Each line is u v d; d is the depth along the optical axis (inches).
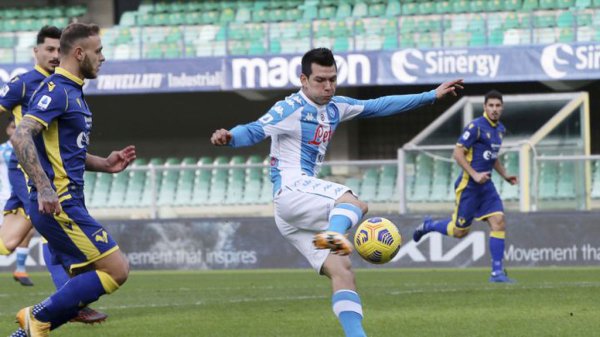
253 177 2094.0
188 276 1766.7
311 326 944.9
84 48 730.8
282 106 758.5
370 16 2662.4
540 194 1937.7
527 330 890.1
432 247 1929.1
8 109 970.7
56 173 724.0
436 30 2549.2
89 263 732.7
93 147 2965.1
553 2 2583.7
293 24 2632.9
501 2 2605.8
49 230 727.1
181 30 2652.6
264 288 1428.4
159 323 987.3
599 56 2240.4
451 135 1996.8
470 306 1091.3
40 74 971.9
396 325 936.9
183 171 2094.0
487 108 1471.5
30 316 725.9
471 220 1505.9
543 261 1894.7
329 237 632.4
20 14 2878.9
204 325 965.8
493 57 2288.4
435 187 1979.6
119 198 2166.6
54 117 714.2
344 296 712.4
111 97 2945.4
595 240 1881.2
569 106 1980.8
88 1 2913.4
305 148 767.1
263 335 886.4
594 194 1914.4
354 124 2817.4
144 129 2947.8
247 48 2571.4
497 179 2007.9
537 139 1968.5
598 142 2733.8
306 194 742.5
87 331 930.7
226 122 2910.9
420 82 2310.5
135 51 2620.6
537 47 2272.4
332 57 761.6
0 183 1649.9
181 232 2015.3
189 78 2412.6
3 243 1118.4
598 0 2564.0
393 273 1749.5
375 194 1991.9
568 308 1058.1
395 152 2829.7
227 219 1999.3
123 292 1390.3
